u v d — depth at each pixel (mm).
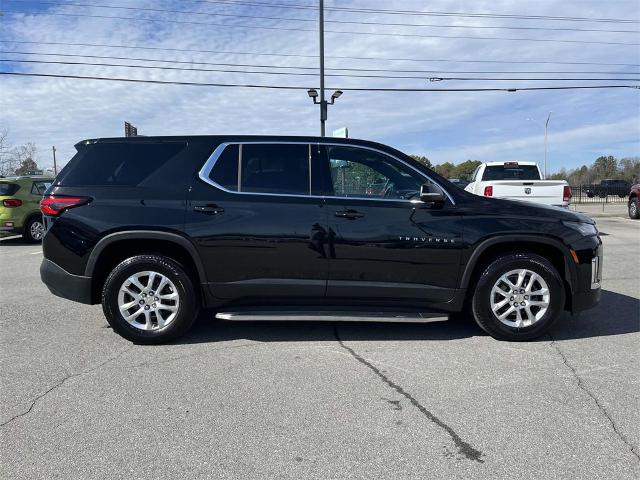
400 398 3527
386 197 4648
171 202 4543
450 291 4637
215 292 4605
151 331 4605
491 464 2734
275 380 3836
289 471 2674
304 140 4750
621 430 3080
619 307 5945
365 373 3973
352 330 5094
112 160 4715
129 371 4008
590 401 3467
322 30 21359
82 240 4516
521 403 3443
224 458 2795
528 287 4648
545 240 4594
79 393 3604
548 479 2600
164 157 4703
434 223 4578
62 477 2617
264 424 3166
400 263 4574
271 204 4551
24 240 13555
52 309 5930
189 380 3834
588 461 2758
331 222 4539
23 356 4348
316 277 4582
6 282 7648
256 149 4703
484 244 4578
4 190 12742
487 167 12664
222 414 3295
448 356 4344
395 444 2936
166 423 3178
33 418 3238
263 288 4598
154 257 4562
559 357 4309
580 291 4703
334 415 3281
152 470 2682
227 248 4527
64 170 4758
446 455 2822
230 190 4598
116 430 3092
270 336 4902
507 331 4672
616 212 22953
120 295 4570
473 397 3539
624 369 4031
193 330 5098
